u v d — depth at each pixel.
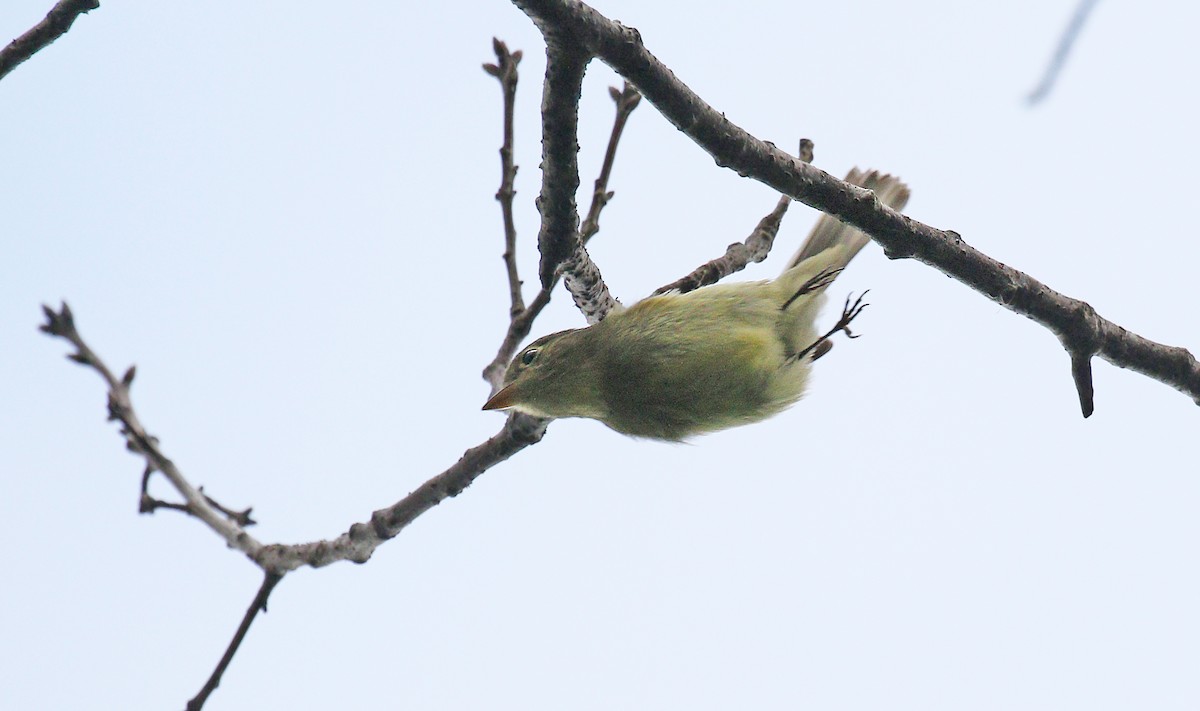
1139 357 9.77
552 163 8.23
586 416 10.88
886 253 8.69
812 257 10.66
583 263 10.06
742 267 11.08
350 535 10.82
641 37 7.24
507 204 10.12
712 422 10.44
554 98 7.72
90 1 7.79
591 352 10.47
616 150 9.97
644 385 10.29
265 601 10.41
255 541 10.51
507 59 9.91
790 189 8.01
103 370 9.99
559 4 6.98
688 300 10.34
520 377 10.60
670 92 7.36
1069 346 9.55
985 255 9.02
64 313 9.85
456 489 10.91
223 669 10.20
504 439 10.79
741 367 10.11
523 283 10.30
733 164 7.77
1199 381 9.95
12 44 7.77
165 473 10.20
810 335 10.58
